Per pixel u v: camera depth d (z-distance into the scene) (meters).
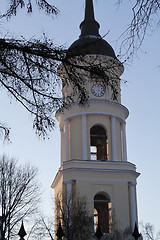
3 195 36.06
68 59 9.45
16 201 37.22
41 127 10.19
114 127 42.81
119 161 41.38
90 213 38.88
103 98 43.09
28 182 39.16
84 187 40.00
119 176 41.12
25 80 9.80
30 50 9.30
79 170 40.38
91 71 9.57
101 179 40.69
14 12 9.23
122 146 43.53
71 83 10.02
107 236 37.28
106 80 9.73
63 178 40.50
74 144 42.31
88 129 42.34
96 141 43.25
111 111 43.16
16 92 9.97
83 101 10.35
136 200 41.84
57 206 37.84
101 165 40.91
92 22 46.69
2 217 34.84
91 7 48.06
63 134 45.88
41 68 9.66
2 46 9.21
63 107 10.29
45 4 9.34
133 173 41.59
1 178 37.00
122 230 38.84
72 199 38.56
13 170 40.56
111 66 9.58
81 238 33.44
